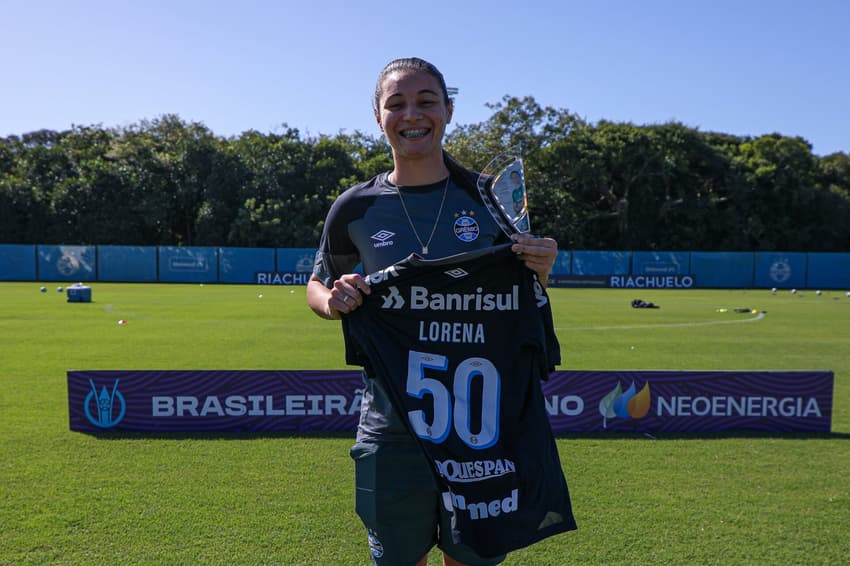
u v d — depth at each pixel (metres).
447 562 2.76
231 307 23.56
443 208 2.72
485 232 2.72
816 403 7.47
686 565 4.25
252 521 4.89
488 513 2.50
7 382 9.82
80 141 57.59
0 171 57.47
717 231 53.53
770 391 7.46
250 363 11.56
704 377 7.41
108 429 7.24
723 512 5.12
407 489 2.64
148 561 4.25
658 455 6.56
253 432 7.27
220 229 50.66
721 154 54.03
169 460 6.29
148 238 53.25
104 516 4.96
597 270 43.44
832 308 25.91
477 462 2.53
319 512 5.07
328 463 6.23
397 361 2.61
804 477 5.94
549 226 52.03
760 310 24.78
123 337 15.02
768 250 52.59
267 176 51.59
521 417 2.60
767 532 4.76
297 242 48.69
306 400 7.32
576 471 6.07
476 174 2.77
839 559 4.35
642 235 53.47
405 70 2.67
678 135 53.22
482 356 2.60
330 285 2.92
